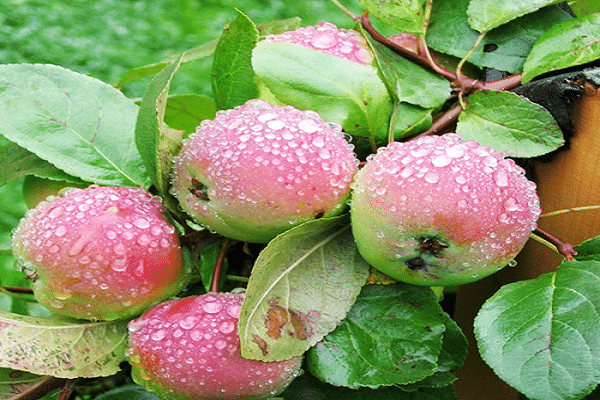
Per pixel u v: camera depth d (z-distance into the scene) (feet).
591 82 1.57
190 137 1.55
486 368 1.77
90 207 1.53
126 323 1.55
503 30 1.76
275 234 1.53
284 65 1.61
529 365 1.43
